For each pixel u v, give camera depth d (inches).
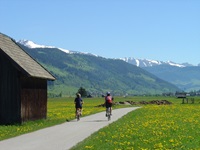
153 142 877.2
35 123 1478.8
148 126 1263.5
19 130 1176.2
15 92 1450.5
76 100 1628.9
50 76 1776.6
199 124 1349.7
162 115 1870.1
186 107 2883.9
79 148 777.6
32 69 1571.1
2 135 1028.5
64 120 1614.2
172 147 804.0
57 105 4126.5
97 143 851.4
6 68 1460.4
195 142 882.1
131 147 789.9
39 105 1664.6
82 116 1884.8
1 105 1456.7
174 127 1222.9
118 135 1002.7
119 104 4035.4
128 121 1493.6
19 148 793.6
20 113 1445.6
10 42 1683.1
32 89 1579.7
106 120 1608.0
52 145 839.1
